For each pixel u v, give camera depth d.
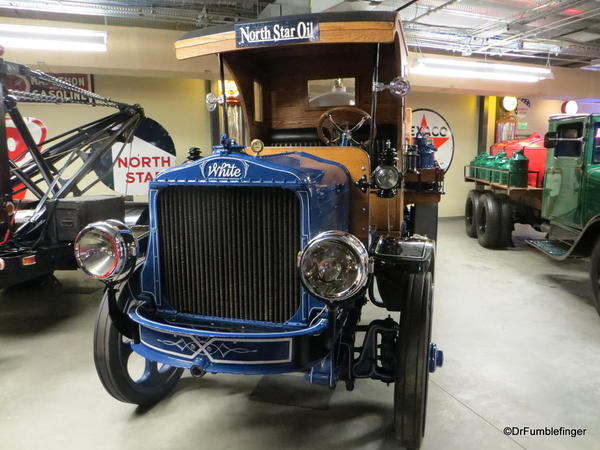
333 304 1.60
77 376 2.71
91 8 5.30
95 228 1.77
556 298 4.11
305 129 3.19
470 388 2.54
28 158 6.53
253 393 2.48
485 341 3.18
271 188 1.72
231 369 1.67
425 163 4.86
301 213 1.70
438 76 7.70
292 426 2.18
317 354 1.67
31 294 4.32
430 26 6.37
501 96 8.95
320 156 2.46
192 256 1.85
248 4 5.58
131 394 2.21
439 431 2.14
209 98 2.80
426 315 1.87
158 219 1.87
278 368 1.64
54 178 3.81
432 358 1.98
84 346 3.14
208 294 1.86
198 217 1.82
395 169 2.20
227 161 1.74
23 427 2.19
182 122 7.47
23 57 5.75
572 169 4.72
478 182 7.43
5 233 3.18
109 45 5.95
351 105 3.09
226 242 1.80
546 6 5.50
